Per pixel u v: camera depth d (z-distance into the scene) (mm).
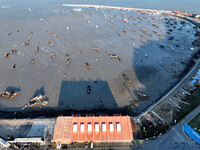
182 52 126938
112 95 82188
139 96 82625
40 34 143000
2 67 99250
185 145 55844
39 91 82875
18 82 88125
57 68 100250
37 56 111312
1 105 74188
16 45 123750
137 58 115438
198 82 90188
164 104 75688
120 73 98375
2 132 59219
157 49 129625
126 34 153875
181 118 66562
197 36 157125
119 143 56156
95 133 55781
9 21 168375
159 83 92438
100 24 174125
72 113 71375
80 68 101188
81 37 141625
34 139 54969
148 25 181000
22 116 68875
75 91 83688
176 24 188125
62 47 123688
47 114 70375
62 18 183625
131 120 65875
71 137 54812
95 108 74625
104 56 115625
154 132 60844
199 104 73938
